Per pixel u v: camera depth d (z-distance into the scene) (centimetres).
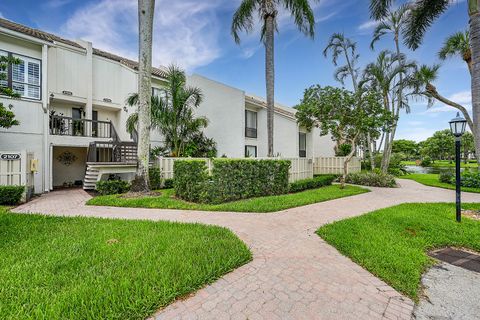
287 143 1706
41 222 575
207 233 493
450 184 1511
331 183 1534
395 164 2541
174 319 245
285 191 1088
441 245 485
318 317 253
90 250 400
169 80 1329
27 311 245
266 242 468
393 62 1755
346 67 2009
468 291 319
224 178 840
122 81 1627
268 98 1325
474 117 737
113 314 242
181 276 311
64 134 1223
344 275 343
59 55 1353
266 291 299
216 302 275
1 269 329
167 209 750
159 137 1599
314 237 501
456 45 1485
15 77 1119
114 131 1387
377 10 1108
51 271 326
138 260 361
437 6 1044
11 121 901
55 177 1401
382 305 279
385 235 505
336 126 1219
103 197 895
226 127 1655
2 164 857
